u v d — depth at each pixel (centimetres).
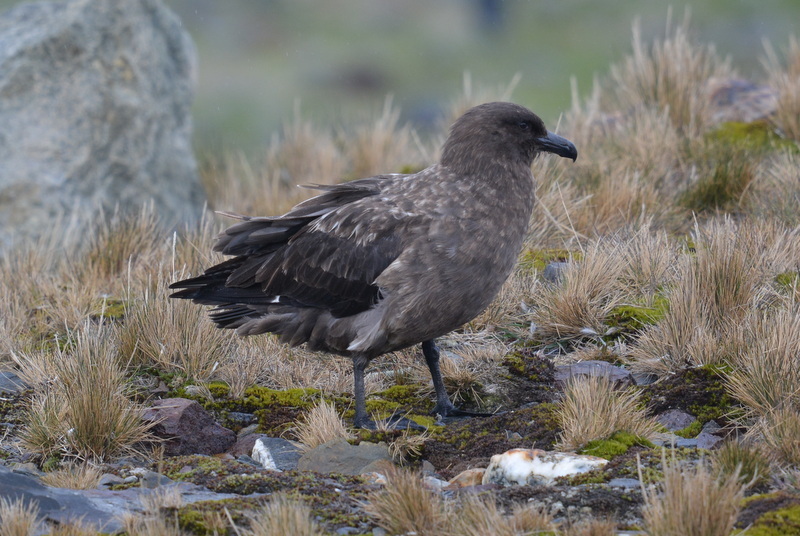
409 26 4559
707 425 870
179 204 1778
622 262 1139
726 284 1007
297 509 629
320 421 876
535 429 847
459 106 1895
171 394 983
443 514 657
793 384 829
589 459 750
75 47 1675
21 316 1170
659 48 1745
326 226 933
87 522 666
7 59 1638
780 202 1277
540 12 4434
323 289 930
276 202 1789
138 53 1742
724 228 1141
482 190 923
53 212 1584
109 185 1666
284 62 4091
